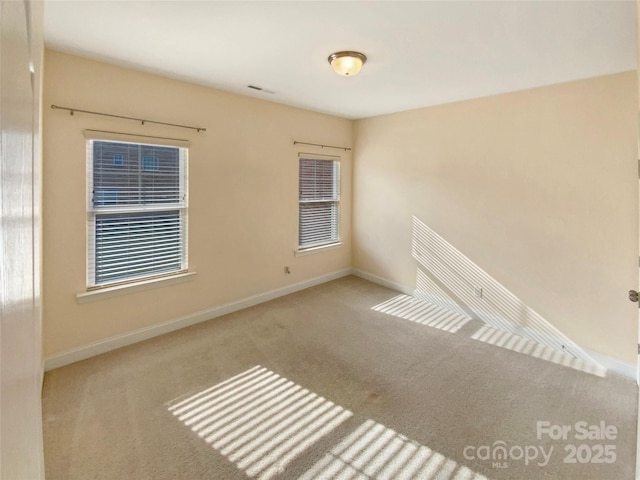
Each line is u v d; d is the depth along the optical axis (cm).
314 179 464
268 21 203
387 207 461
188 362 276
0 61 29
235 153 367
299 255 450
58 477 167
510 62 256
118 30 217
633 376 263
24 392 46
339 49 241
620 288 270
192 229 339
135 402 225
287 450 187
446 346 309
